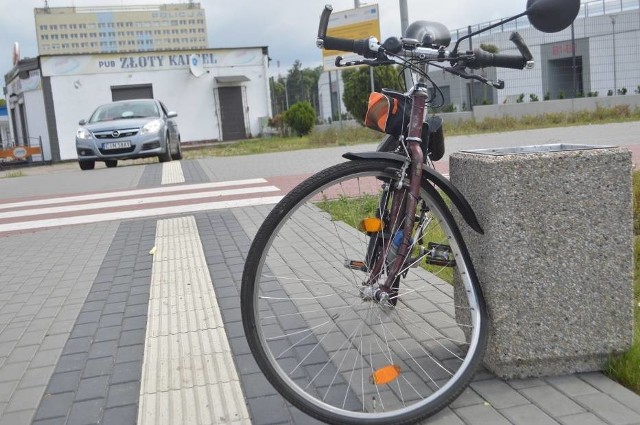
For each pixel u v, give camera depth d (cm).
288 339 384
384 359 347
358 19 2805
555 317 307
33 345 416
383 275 303
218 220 812
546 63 2670
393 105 303
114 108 1817
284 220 275
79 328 442
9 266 645
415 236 306
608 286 308
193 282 532
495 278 303
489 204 300
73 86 3509
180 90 3641
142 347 396
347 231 495
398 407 296
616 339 312
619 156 302
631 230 306
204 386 333
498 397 300
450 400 282
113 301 499
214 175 1322
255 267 272
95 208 980
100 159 1705
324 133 2320
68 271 606
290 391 275
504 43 1666
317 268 525
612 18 2641
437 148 316
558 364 314
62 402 331
